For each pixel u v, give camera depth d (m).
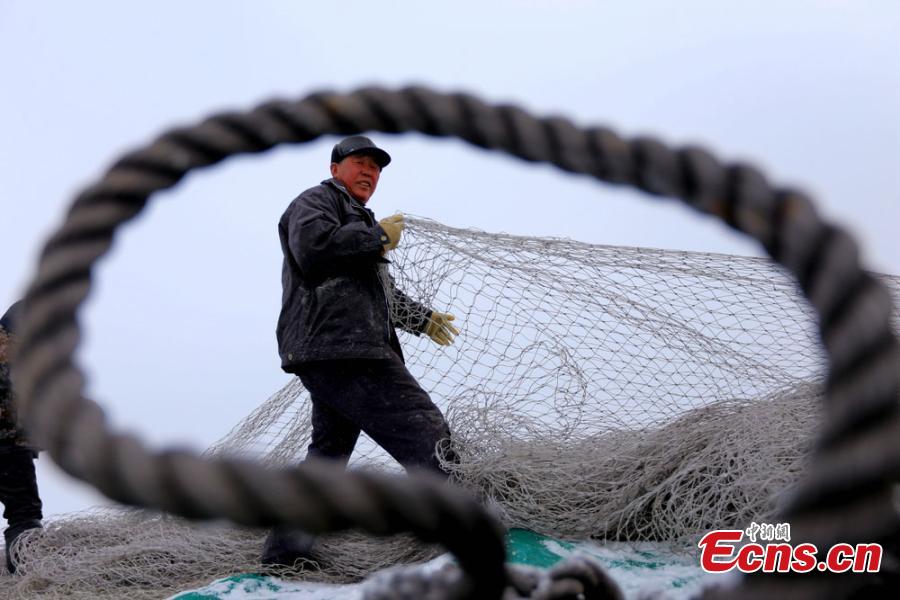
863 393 0.45
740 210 0.55
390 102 0.67
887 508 0.44
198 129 0.66
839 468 0.44
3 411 4.62
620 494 3.66
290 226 4.01
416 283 4.41
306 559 3.84
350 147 4.35
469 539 0.54
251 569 4.12
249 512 0.46
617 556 3.53
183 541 4.28
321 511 0.47
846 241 0.52
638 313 4.17
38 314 0.57
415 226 4.41
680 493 3.55
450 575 0.88
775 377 4.00
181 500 0.45
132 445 0.48
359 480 0.49
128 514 4.55
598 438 4.00
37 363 0.54
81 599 3.89
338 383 4.00
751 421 3.61
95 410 0.51
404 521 0.50
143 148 0.65
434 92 0.68
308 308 4.02
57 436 0.49
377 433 3.97
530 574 1.00
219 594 3.63
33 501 4.81
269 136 0.67
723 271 4.18
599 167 0.61
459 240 4.35
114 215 0.63
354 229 3.93
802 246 0.52
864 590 0.58
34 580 4.17
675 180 0.58
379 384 3.98
